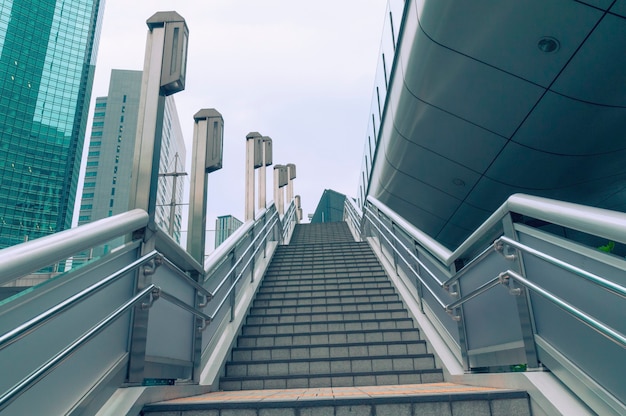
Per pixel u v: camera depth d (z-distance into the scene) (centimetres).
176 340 316
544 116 645
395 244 688
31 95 9319
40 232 8938
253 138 847
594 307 193
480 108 693
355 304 607
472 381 331
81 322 194
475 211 1024
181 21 312
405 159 988
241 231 557
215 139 473
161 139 295
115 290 229
